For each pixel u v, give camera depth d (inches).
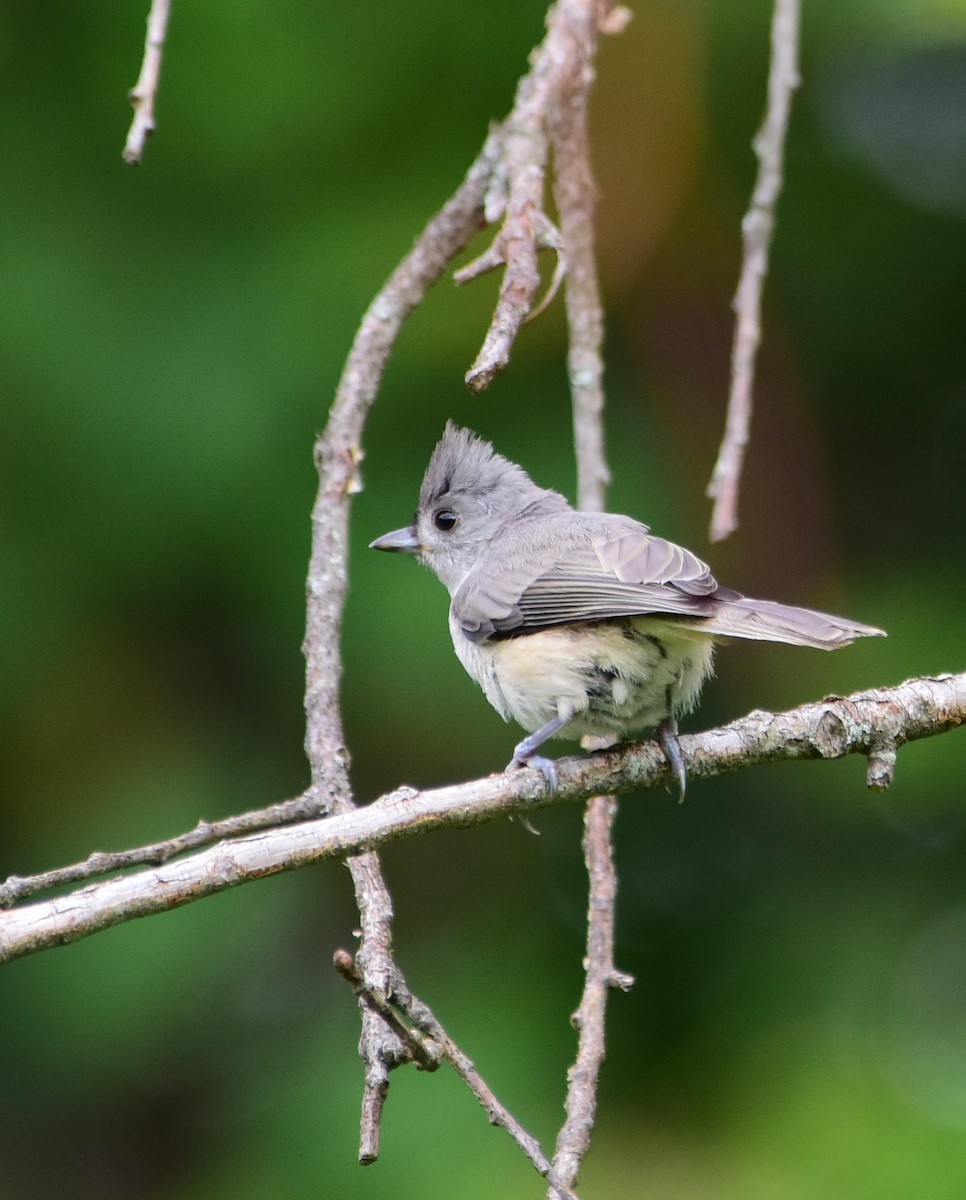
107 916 199.2
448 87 425.7
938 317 485.7
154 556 430.6
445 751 435.5
